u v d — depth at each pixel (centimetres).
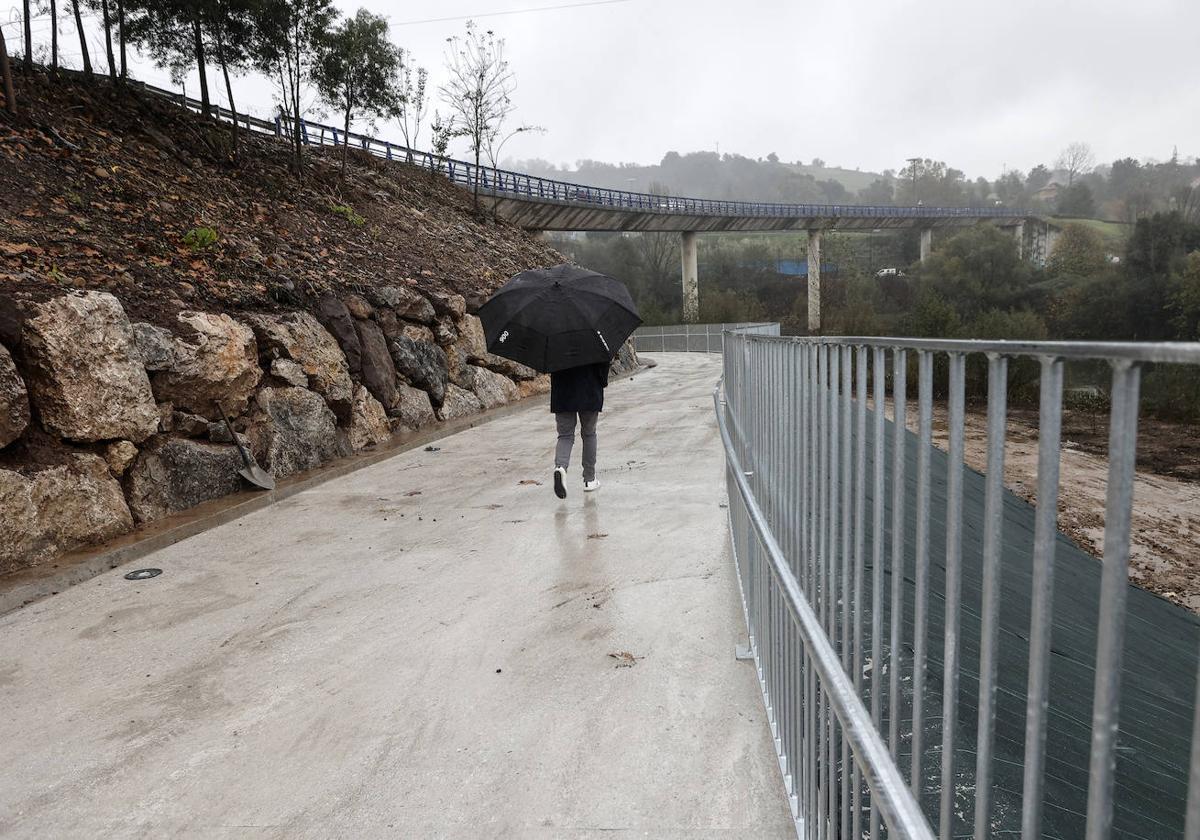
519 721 327
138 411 654
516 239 2748
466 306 1452
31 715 347
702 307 5803
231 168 1538
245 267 1005
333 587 502
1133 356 72
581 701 342
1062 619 496
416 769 295
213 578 528
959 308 7500
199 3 1523
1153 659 550
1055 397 94
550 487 754
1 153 1002
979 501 705
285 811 272
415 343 1202
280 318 906
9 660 405
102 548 566
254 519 679
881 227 8825
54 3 1454
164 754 312
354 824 263
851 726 157
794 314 7312
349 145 2477
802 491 249
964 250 8019
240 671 385
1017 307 7350
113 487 617
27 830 267
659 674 364
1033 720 99
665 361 2873
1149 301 5894
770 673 312
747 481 415
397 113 2056
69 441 597
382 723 330
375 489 783
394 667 383
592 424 705
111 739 325
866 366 179
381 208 1952
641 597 461
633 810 265
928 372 135
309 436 870
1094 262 7550
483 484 784
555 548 563
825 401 222
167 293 811
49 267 735
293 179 1728
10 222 827
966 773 249
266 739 321
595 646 397
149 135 1402
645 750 301
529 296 648
